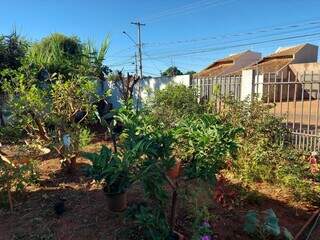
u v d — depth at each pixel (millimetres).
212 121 4266
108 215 4828
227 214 4930
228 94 9688
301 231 4531
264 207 5305
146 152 3654
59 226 4617
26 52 14000
